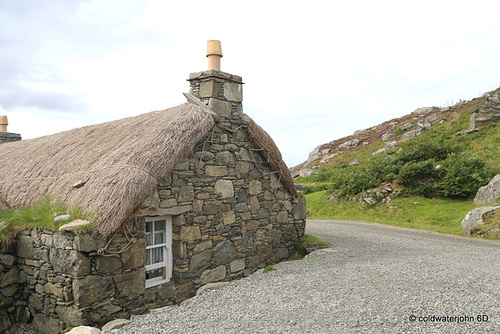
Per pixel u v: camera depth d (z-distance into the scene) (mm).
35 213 6680
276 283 7094
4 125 15375
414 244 11406
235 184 8945
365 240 12156
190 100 8578
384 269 7863
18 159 9477
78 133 9797
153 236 7332
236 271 8891
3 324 6484
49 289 6219
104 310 6062
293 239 10906
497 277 7094
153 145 6859
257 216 9578
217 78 8445
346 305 5570
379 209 18453
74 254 5750
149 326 5133
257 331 4730
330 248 10625
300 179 37031
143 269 6676
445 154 20266
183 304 6180
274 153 9773
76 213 6062
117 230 6156
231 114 8797
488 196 15484
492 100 29781
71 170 7359
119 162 6617
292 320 5059
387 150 37500
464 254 9719
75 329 4883
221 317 5332
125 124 8742
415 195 18391
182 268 7602
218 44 8727
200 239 8016
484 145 24625
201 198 8039
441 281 6785
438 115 43188
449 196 17547
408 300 5680
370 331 4566
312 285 6797
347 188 21031
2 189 8141
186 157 7707
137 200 6254
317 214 20641
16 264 6809
